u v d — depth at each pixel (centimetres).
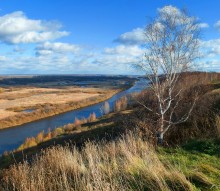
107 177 690
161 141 1102
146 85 1258
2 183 829
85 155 916
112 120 2773
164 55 1185
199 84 2667
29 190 671
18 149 2980
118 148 919
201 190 596
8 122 5175
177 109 1481
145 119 1391
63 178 709
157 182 616
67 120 5409
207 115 1245
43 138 3238
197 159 820
